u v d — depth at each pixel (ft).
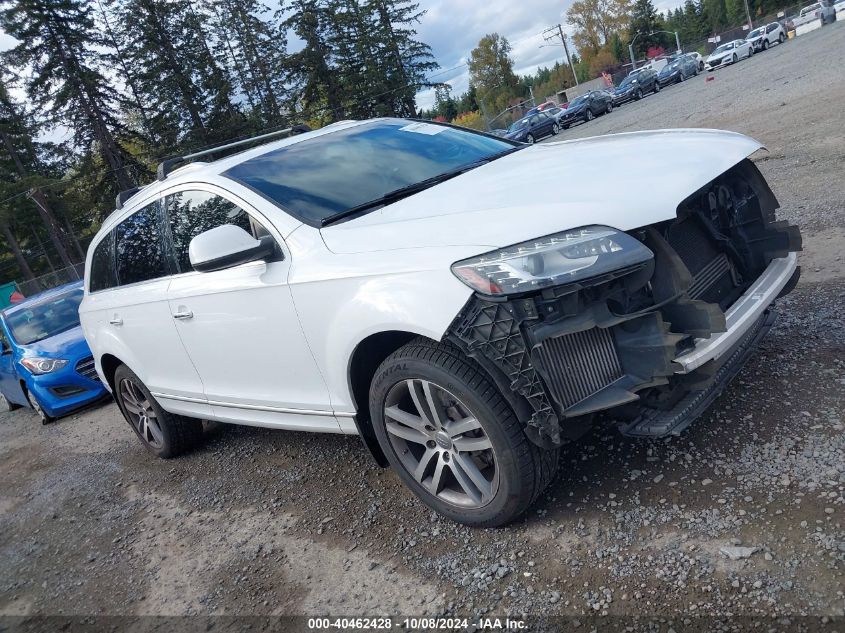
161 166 13.89
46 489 17.22
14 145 145.79
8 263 160.04
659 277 7.63
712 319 7.32
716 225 9.36
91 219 156.25
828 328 11.35
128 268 14.17
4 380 28.32
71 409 24.49
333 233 9.54
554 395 7.50
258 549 10.52
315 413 10.53
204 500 13.07
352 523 10.36
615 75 221.87
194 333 12.01
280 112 165.07
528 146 12.90
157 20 138.92
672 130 10.76
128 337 14.25
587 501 8.82
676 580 7.04
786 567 6.74
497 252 7.45
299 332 9.81
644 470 9.04
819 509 7.34
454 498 9.09
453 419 8.63
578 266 7.05
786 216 18.51
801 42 121.49
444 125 13.99
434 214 8.88
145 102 143.43
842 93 36.32
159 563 11.15
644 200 7.68
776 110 39.32
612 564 7.57
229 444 15.75
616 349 7.79
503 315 7.30
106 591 10.80
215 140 146.10
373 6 175.52
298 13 160.15
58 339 25.36
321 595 8.82
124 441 19.39
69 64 131.64
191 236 11.86
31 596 11.45
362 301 8.54
